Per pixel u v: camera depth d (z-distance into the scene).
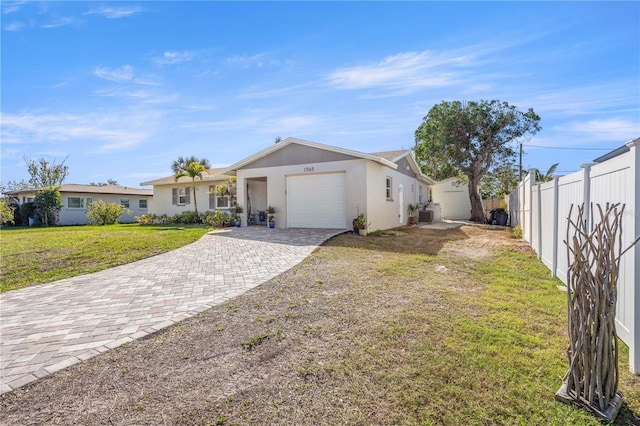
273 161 14.05
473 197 21.44
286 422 2.31
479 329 3.75
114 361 3.19
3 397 2.65
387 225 14.95
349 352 3.25
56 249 9.31
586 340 2.48
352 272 6.36
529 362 3.06
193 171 18.23
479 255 8.41
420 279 5.95
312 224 13.40
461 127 20.38
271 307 4.56
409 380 2.77
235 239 11.04
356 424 2.29
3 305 5.09
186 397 2.60
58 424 2.33
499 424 2.30
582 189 4.79
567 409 2.46
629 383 2.84
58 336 3.83
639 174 3.06
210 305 4.74
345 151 12.55
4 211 17.88
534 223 8.89
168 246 9.94
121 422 2.33
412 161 19.28
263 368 3.00
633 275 3.11
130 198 26.48
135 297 5.29
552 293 5.27
